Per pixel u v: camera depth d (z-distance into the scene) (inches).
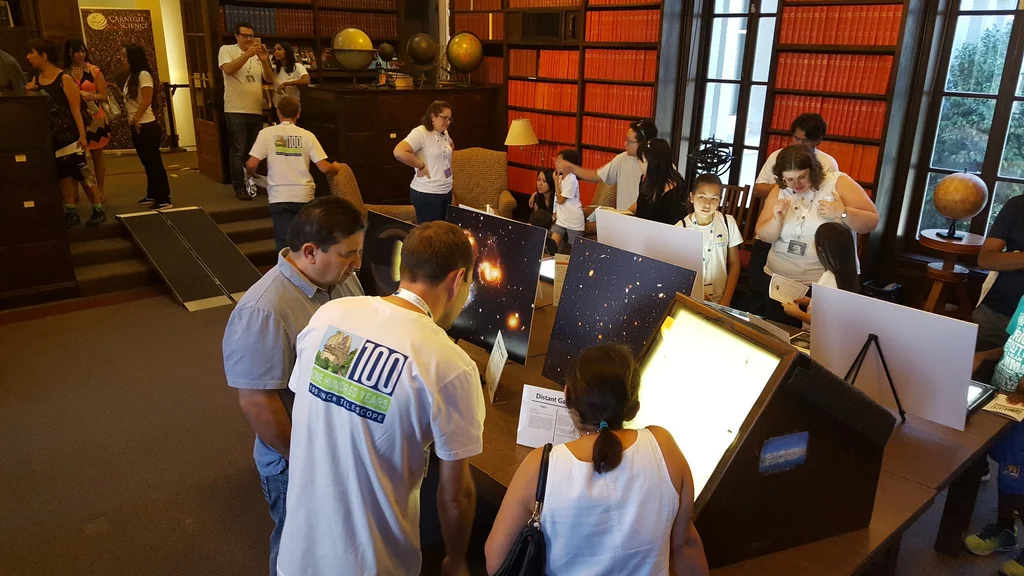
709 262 127.4
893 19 184.2
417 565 67.7
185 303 206.8
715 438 62.0
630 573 52.0
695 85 241.0
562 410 79.0
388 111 269.0
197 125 305.1
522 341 91.4
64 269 207.9
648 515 51.4
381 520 62.7
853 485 63.9
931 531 114.2
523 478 53.8
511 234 91.2
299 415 63.7
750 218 209.6
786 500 61.2
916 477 75.0
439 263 64.2
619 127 251.6
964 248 169.8
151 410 148.0
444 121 215.5
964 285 179.9
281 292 79.4
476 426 63.5
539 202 223.6
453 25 312.8
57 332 187.3
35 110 191.8
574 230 206.8
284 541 64.5
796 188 131.0
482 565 86.1
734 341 64.2
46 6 309.7
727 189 215.2
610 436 51.8
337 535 61.8
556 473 52.2
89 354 174.6
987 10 183.9
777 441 58.6
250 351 77.5
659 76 232.2
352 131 262.5
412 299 64.9
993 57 185.8
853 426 60.6
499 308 93.8
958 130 195.8
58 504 116.8
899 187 203.0
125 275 218.5
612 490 51.3
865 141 196.1
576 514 51.5
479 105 293.9
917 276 204.1
